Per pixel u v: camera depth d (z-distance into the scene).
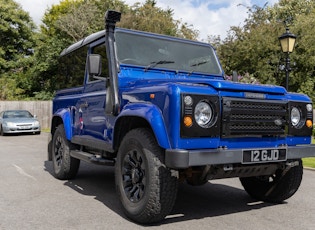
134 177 4.14
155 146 3.88
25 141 14.67
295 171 4.77
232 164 3.94
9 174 7.18
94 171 7.68
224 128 3.80
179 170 4.00
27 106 23.44
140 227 3.97
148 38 5.38
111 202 5.09
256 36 22.67
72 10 31.33
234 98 3.87
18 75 32.12
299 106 4.48
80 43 6.36
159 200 3.80
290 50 10.92
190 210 4.70
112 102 4.67
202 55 5.77
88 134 5.57
